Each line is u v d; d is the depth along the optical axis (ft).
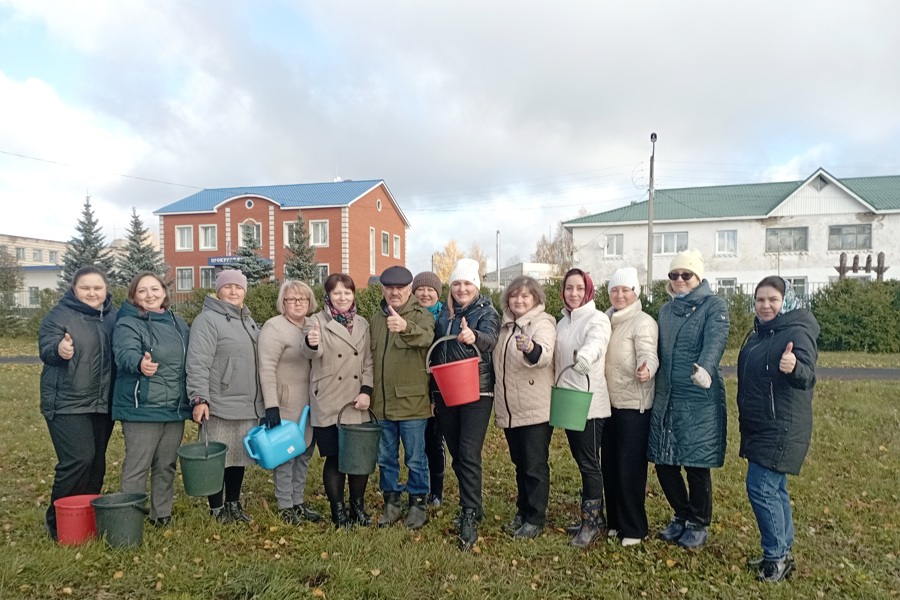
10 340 77.56
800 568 12.84
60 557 12.16
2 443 22.72
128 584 11.46
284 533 14.15
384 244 131.44
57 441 13.10
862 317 60.34
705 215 103.04
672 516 15.66
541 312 14.11
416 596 11.28
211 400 14.37
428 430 16.84
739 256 101.40
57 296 83.66
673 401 13.20
